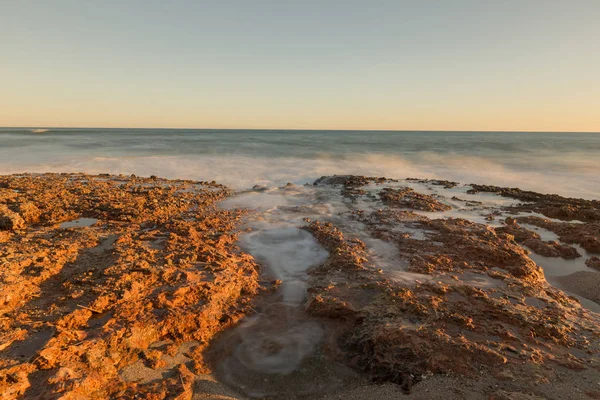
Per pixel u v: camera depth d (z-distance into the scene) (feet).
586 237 36.91
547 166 90.07
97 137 212.23
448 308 22.43
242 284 26.30
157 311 21.58
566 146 153.89
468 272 28.89
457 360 17.54
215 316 22.29
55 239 33.55
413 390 16.06
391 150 127.65
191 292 23.68
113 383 16.16
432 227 39.86
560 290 27.50
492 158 105.19
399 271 28.84
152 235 35.53
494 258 31.27
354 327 21.36
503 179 75.61
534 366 17.21
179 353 19.11
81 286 24.00
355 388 16.85
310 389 16.97
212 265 28.25
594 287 28.25
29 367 16.06
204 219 42.88
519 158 105.29
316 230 38.75
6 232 34.76
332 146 144.66
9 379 15.20
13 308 21.58
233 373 18.04
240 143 161.68
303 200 54.85
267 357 19.26
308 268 30.45
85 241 32.94
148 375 17.07
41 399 14.42
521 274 28.91
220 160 97.35
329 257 32.09
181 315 21.08
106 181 65.10
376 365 17.99
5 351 17.39
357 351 19.35
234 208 49.60
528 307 23.16
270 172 81.51
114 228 38.06
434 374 16.88
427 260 30.83
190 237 35.58
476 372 16.85
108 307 21.66
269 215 46.03
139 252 29.99
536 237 38.09
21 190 54.13
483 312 22.20
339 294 24.57
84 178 68.03
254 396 16.60
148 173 78.79
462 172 82.99
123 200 49.39
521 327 20.79
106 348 17.98
